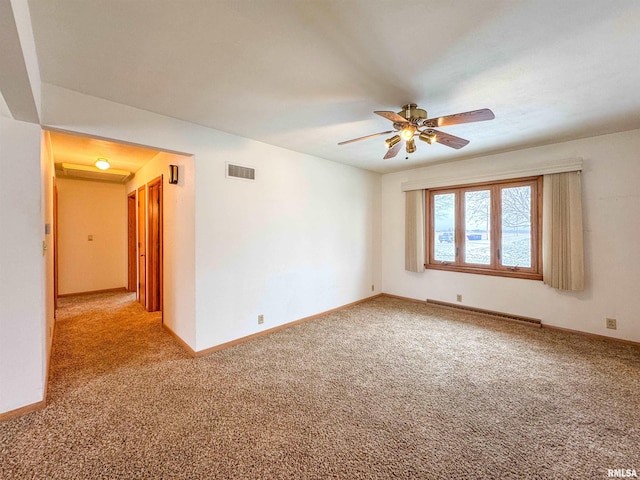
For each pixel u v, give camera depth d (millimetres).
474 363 2807
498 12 1441
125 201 5996
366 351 3076
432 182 4699
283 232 3770
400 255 5281
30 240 2064
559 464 1599
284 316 3795
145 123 2586
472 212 4453
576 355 2967
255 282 3457
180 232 3242
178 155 3248
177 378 2502
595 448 1712
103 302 5000
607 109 2625
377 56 1807
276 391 2312
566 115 2752
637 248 3170
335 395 2264
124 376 2531
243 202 3324
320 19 1482
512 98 2391
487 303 4273
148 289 4418
